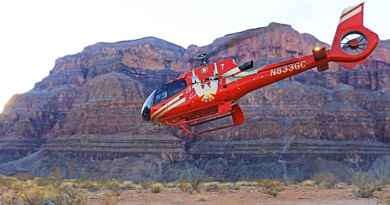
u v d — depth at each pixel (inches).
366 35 699.4
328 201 1390.3
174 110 738.8
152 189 1748.3
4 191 1472.7
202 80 737.0
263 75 733.9
